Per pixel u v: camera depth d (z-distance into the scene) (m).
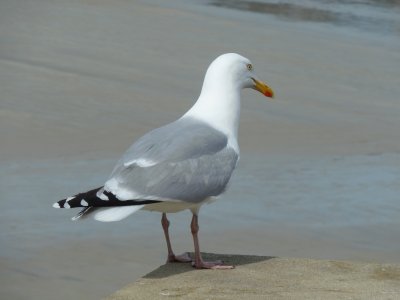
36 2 26.28
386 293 8.61
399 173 14.59
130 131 16.22
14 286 9.67
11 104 17.27
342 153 15.64
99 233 11.46
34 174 13.55
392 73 22.02
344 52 23.70
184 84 19.69
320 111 18.41
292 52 23.19
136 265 10.45
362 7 30.19
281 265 9.69
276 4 29.67
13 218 11.79
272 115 17.80
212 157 9.51
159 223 11.98
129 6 27.05
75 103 17.66
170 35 23.94
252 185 13.62
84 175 13.62
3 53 20.80
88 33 23.36
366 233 12.03
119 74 19.98
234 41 23.86
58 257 10.56
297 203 12.98
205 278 9.15
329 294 8.55
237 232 11.81
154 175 9.09
